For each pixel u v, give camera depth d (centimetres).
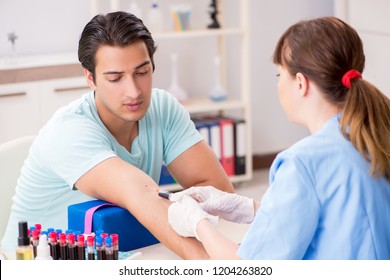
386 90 461
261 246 151
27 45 468
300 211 149
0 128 416
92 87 210
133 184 192
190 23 498
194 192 191
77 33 480
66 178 206
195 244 180
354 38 155
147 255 190
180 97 489
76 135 206
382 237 152
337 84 154
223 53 514
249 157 496
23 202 228
